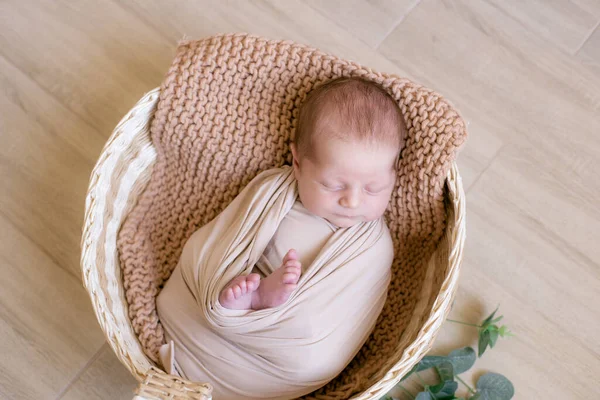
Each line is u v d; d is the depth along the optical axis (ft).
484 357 4.25
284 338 3.51
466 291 4.36
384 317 4.03
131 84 4.70
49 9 4.79
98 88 4.68
